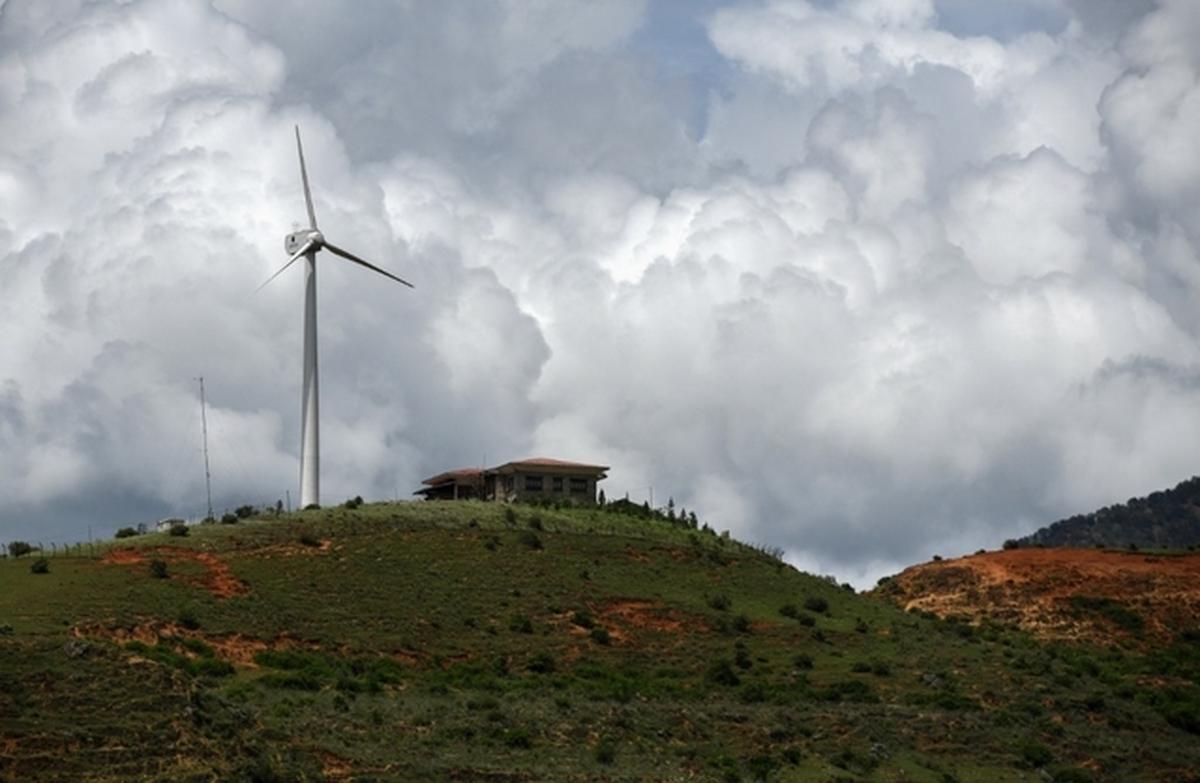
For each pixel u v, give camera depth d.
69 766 99.56
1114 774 135.00
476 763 114.00
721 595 171.50
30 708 104.44
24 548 160.25
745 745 128.25
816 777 123.06
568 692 138.62
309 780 104.81
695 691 144.62
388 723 121.00
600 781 113.38
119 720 104.75
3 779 97.50
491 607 160.50
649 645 158.12
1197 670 170.50
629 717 129.38
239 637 142.62
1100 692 155.50
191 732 105.31
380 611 154.62
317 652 143.62
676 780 116.69
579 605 163.38
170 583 151.50
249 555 163.12
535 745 120.69
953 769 130.50
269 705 121.06
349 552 168.25
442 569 167.50
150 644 136.00
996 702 147.88
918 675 154.50
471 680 139.88
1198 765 139.00
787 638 163.25
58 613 138.38
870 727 135.50
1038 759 134.12
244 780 101.94
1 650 109.44
